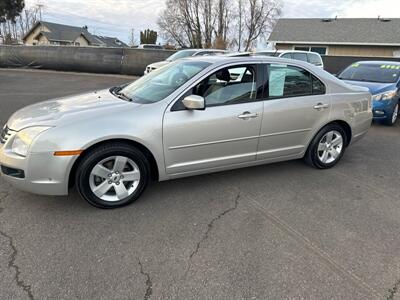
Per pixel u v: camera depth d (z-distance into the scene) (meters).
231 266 2.55
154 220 3.17
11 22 45.19
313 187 4.05
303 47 29.59
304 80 4.20
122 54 17.67
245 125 3.76
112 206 3.33
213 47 43.34
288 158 4.33
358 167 4.81
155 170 3.55
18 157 2.99
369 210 3.50
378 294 2.30
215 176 4.29
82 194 3.19
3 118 6.79
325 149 4.58
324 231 3.07
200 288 2.31
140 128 3.23
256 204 3.57
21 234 2.86
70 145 2.98
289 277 2.45
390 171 4.68
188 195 3.72
